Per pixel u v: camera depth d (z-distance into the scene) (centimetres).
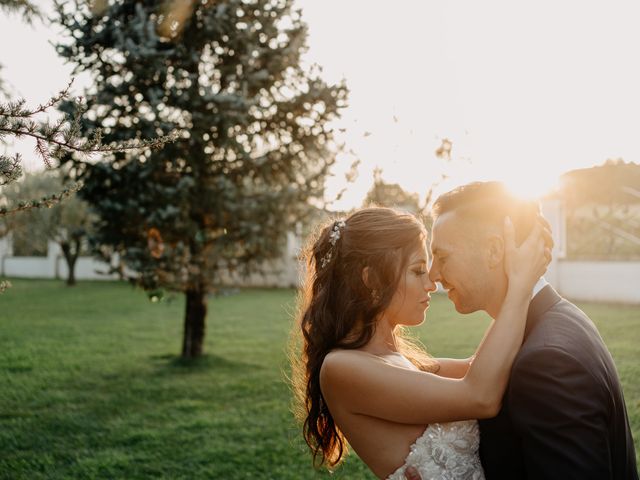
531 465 144
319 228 221
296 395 236
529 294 171
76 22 629
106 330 1158
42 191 2228
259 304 1589
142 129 634
